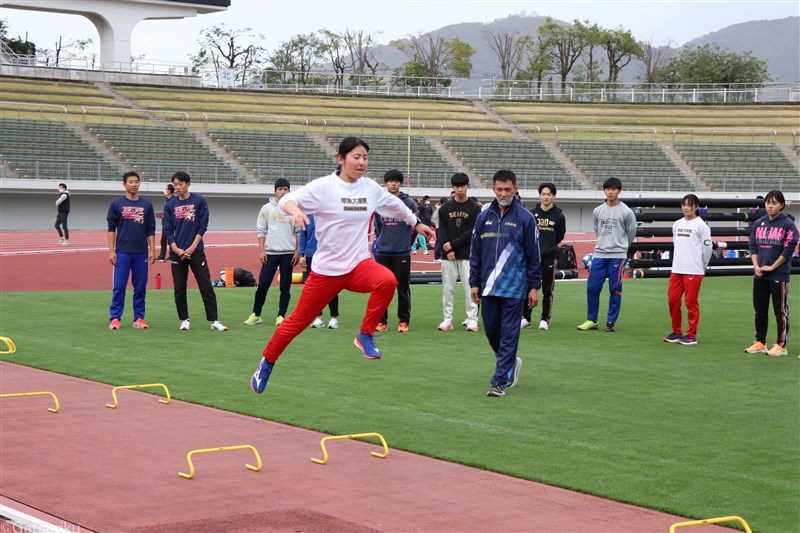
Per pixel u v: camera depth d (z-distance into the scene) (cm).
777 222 1157
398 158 5075
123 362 1057
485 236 893
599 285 1378
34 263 2584
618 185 1344
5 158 4222
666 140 5538
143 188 4391
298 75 8544
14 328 1327
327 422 768
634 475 615
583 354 1158
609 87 8781
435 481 601
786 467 639
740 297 1897
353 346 1195
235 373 995
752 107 6056
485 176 5044
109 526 509
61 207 3403
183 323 1317
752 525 516
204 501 557
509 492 577
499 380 883
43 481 598
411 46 9719
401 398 870
